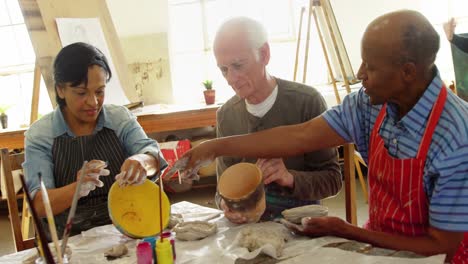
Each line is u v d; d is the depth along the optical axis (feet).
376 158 3.84
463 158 3.21
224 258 3.30
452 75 12.95
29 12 8.09
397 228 3.71
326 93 12.51
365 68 3.43
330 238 3.51
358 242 3.38
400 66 3.24
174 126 10.54
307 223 3.58
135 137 5.26
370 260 2.99
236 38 4.60
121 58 10.34
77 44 4.67
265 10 13.76
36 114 8.92
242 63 4.66
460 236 3.28
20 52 13.64
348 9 13.09
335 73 12.02
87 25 9.26
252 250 3.44
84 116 4.80
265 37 4.84
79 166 5.03
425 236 3.40
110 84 9.64
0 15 13.44
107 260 3.53
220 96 14.12
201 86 14.11
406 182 3.54
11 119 13.82
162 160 4.88
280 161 4.49
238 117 5.34
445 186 3.26
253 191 3.94
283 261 3.13
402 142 3.60
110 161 5.12
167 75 12.94
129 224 3.97
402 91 3.43
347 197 5.21
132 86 10.62
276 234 3.56
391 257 3.03
